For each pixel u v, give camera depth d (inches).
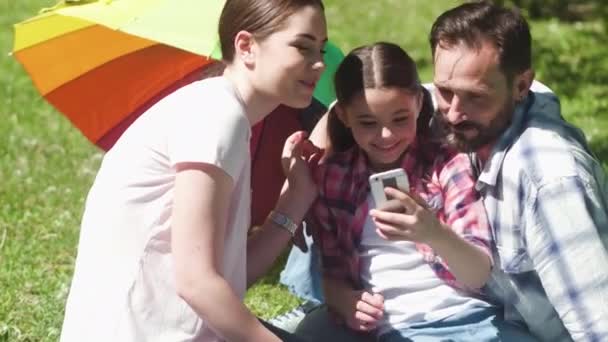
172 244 165.2
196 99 169.3
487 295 186.1
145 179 170.2
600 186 181.2
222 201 165.5
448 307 184.7
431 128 188.2
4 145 395.9
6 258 290.4
